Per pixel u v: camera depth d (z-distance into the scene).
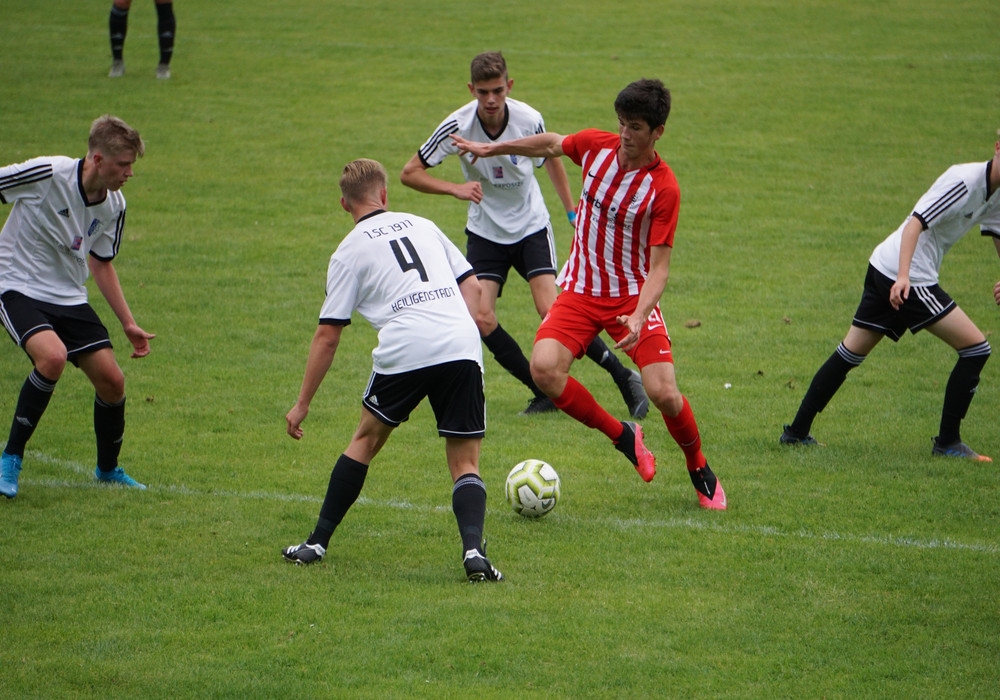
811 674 15.50
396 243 18.50
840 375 25.41
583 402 22.19
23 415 21.39
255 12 88.25
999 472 24.36
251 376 31.36
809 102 66.44
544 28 84.62
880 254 24.84
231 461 24.86
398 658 15.70
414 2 93.62
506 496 21.73
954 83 69.50
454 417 18.41
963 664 15.79
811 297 39.12
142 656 15.62
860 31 83.31
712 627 16.86
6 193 20.34
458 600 17.61
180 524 20.81
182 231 45.47
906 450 25.91
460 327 18.36
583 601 17.67
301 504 22.14
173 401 29.11
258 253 43.31
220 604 17.30
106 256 21.94
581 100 65.12
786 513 21.97
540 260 29.58
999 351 33.59
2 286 21.17
